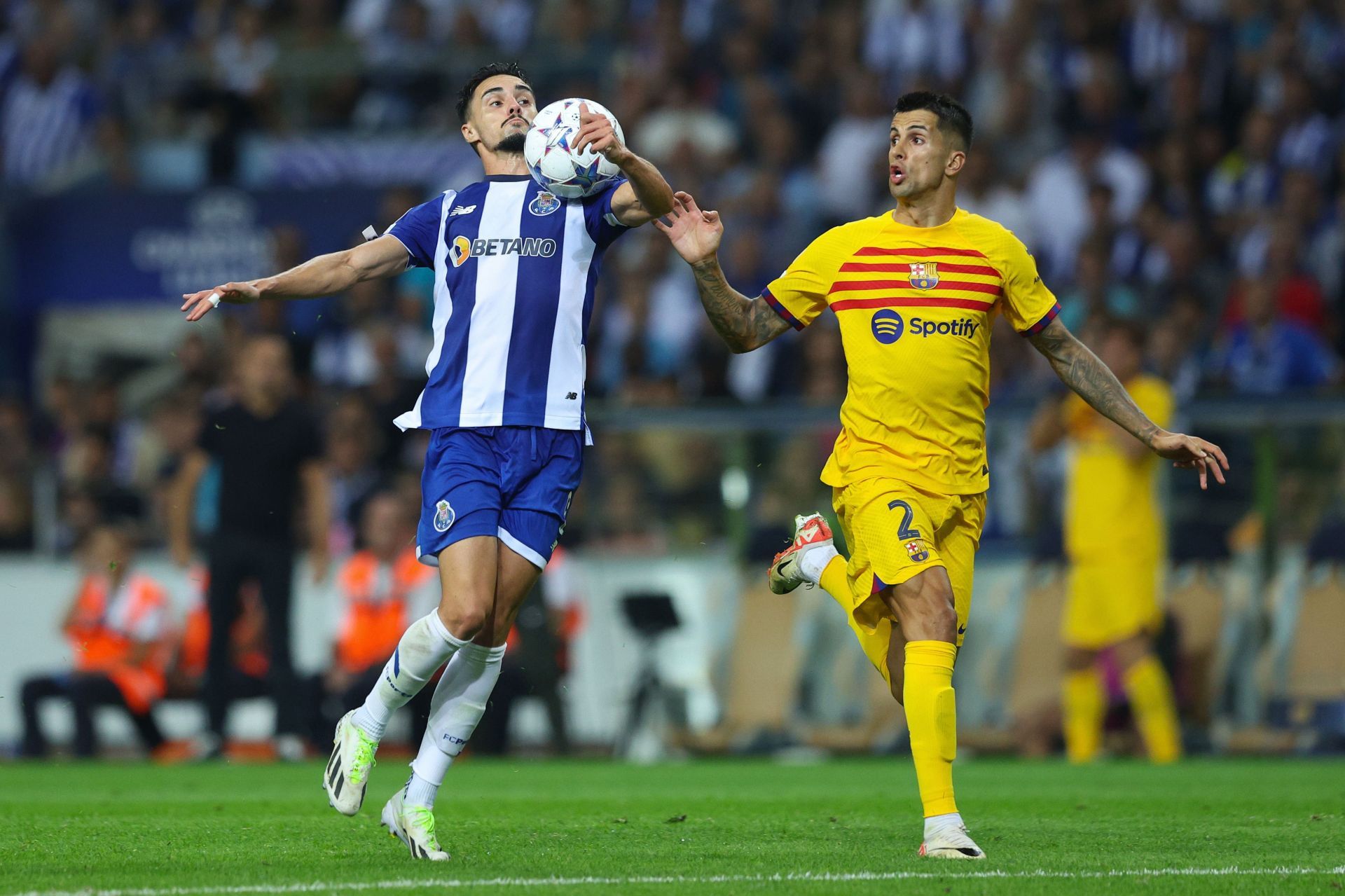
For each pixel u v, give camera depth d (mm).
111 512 42500
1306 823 21094
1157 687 36125
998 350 45781
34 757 40938
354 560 39375
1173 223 49625
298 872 15453
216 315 52844
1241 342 45000
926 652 17016
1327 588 37375
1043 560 38500
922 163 17875
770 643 38844
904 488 17609
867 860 16531
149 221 54312
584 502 39688
